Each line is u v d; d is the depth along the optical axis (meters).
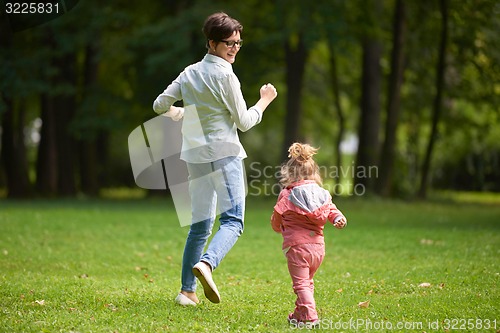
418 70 28.00
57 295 7.62
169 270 9.92
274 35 24.16
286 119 26.50
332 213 6.30
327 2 23.27
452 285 8.16
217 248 6.55
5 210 19.27
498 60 26.31
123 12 25.34
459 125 29.44
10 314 6.66
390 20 27.16
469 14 25.33
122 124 26.50
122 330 6.07
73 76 27.36
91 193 29.09
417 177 30.55
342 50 25.97
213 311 6.86
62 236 13.72
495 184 34.06
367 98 26.86
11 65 24.27
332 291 7.98
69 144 27.50
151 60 24.44
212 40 6.81
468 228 15.23
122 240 13.26
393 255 11.11
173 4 26.77
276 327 6.23
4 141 26.97
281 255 11.32
